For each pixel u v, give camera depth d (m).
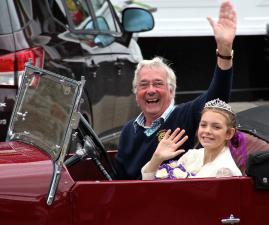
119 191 6.55
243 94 19.16
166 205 6.62
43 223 6.51
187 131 8.05
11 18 9.41
